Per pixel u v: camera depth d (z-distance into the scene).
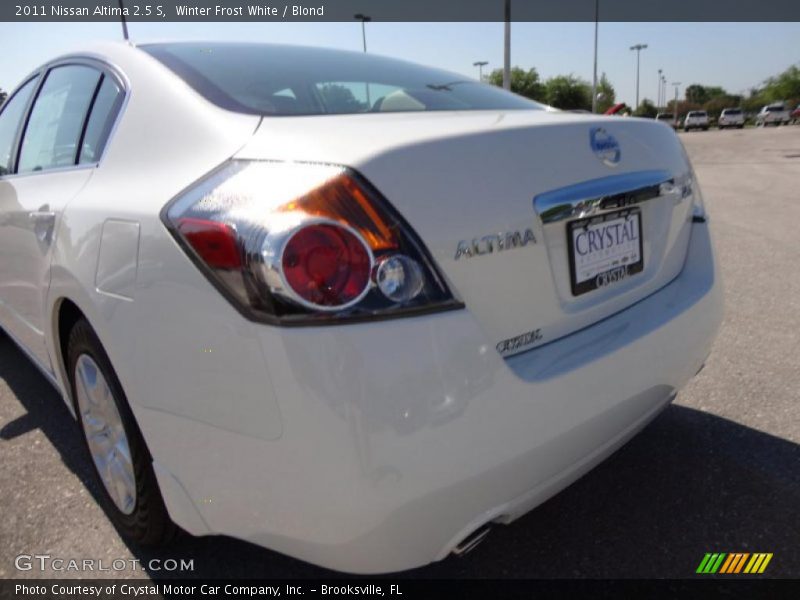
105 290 1.65
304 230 1.24
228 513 1.48
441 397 1.29
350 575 1.92
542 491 1.57
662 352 1.80
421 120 1.66
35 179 2.41
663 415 2.80
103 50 2.26
